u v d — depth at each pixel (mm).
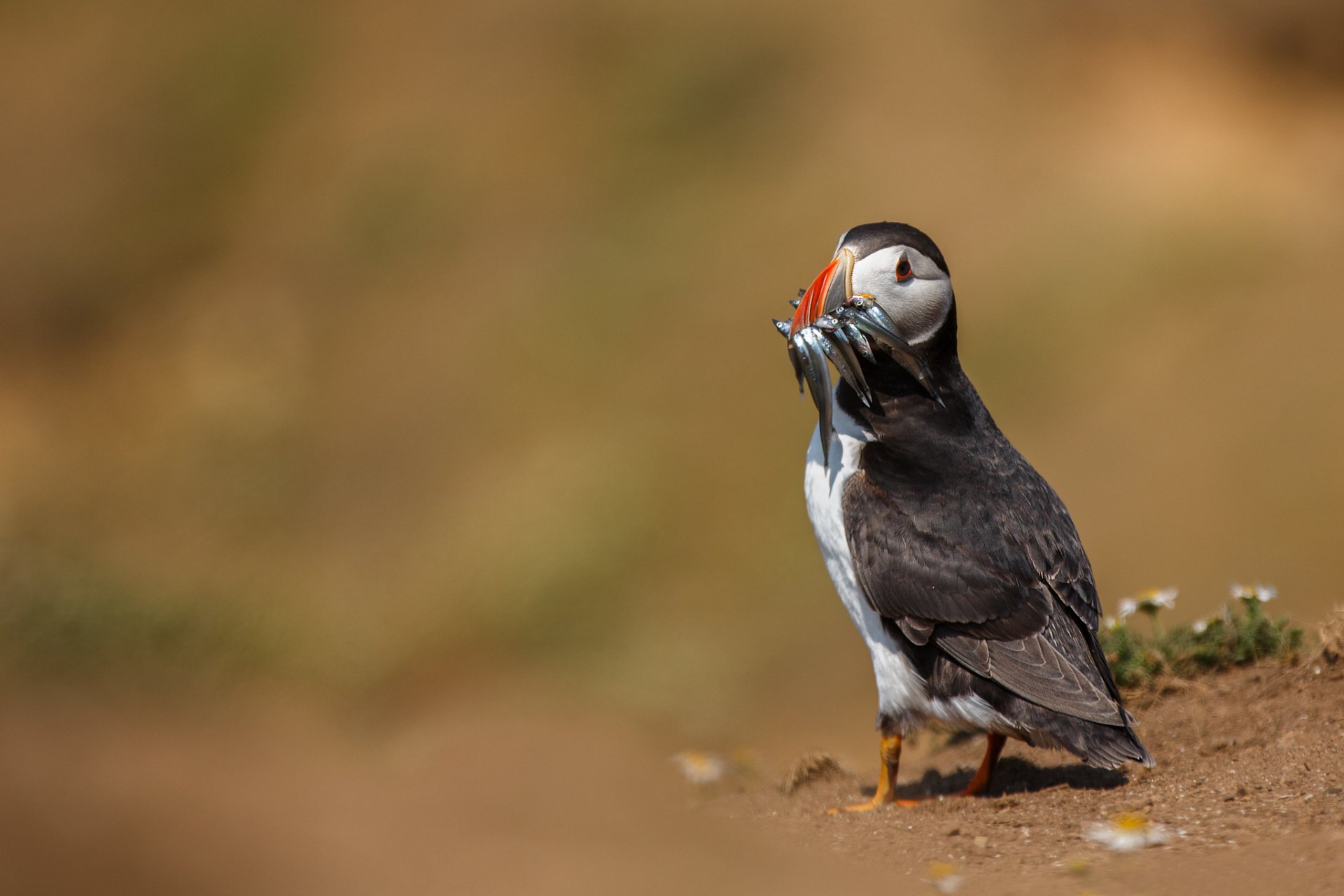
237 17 27375
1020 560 5805
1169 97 22531
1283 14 23375
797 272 19172
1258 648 7188
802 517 15172
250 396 20047
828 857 5016
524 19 25344
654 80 23484
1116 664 7258
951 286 6301
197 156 25953
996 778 6375
